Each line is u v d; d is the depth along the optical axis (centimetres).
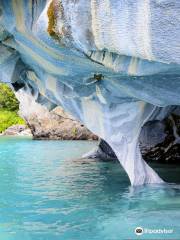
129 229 595
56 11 594
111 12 553
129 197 784
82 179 1005
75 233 584
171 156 1317
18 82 974
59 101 916
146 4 524
